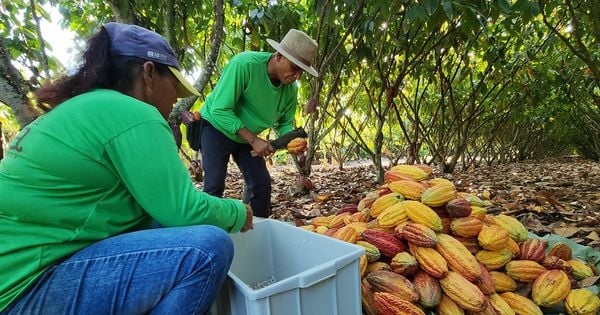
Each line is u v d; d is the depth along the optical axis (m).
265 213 2.96
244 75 2.56
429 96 7.05
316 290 1.24
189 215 1.16
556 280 1.69
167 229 1.17
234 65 2.56
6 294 1.04
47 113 1.15
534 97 6.24
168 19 3.46
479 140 10.20
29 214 1.05
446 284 1.60
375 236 1.78
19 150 1.07
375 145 5.41
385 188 2.12
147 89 1.28
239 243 1.73
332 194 4.53
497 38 5.32
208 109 2.78
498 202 3.54
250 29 4.11
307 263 1.62
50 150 1.05
